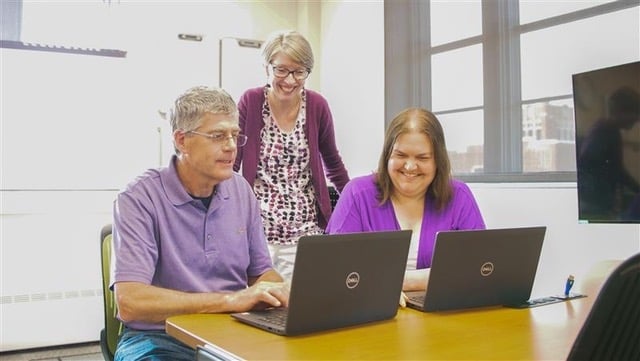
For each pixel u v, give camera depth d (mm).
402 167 1811
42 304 3410
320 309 1118
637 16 2418
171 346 1448
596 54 2598
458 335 1113
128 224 1494
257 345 1027
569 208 2557
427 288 1322
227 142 1552
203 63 3848
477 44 3266
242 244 1675
